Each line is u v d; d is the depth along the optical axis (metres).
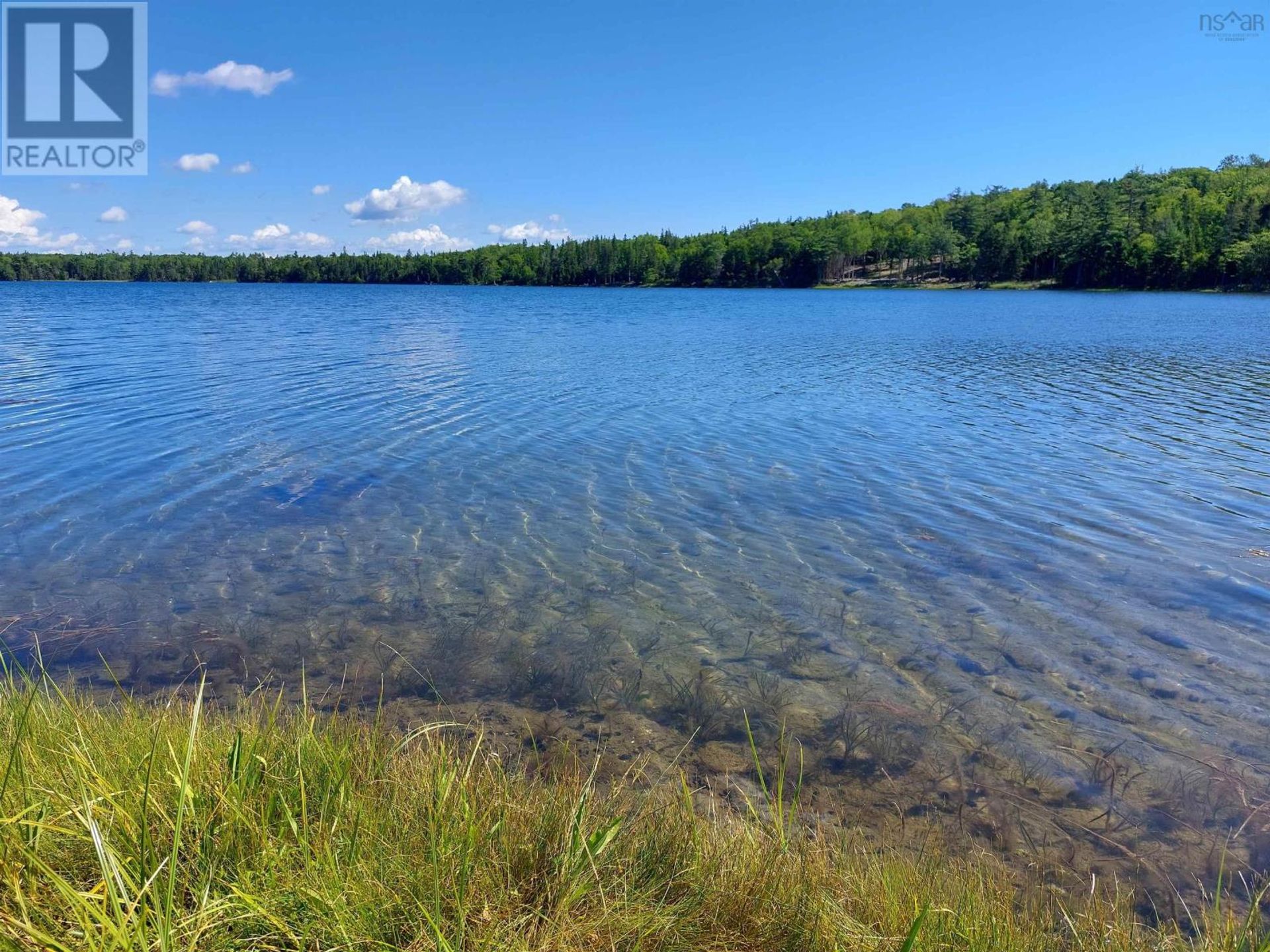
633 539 8.59
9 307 53.94
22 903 2.12
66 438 12.65
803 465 11.76
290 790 3.07
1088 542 8.53
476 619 6.61
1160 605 6.93
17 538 8.29
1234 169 130.62
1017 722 5.12
